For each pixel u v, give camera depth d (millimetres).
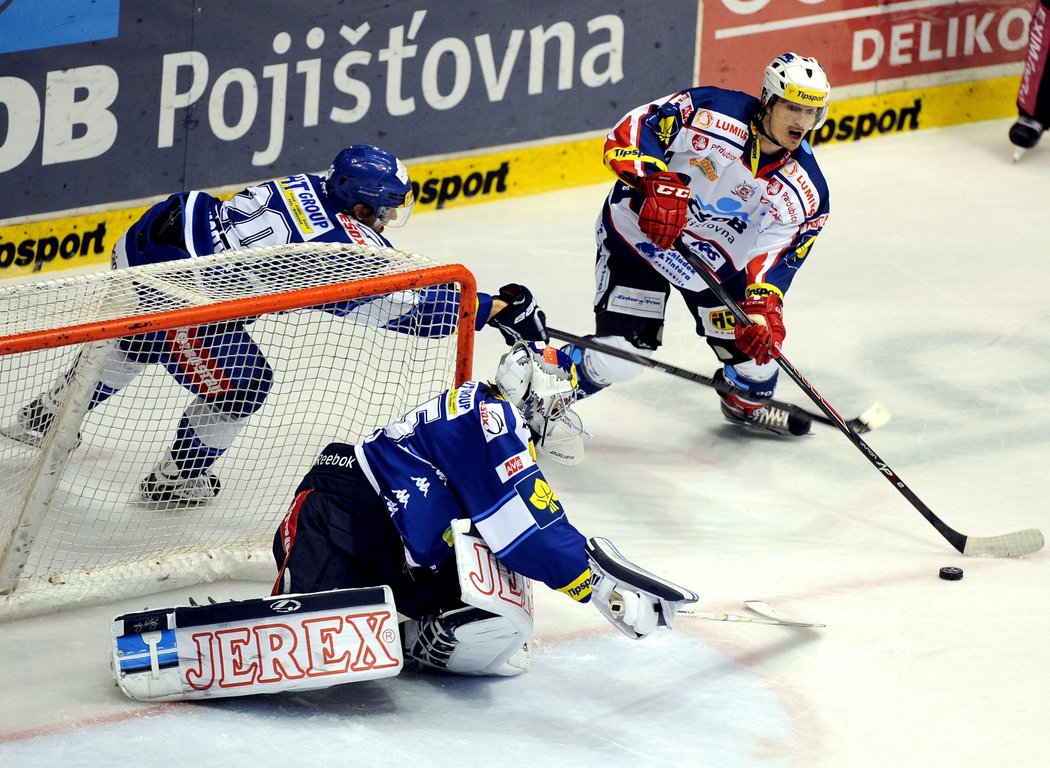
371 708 13141
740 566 16547
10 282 24609
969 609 15656
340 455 13820
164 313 13797
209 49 25375
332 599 12883
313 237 15773
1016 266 26781
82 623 14695
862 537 17422
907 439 20156
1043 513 18094
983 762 12789
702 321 19484
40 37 23734
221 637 12852
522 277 25438
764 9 30703
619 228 18844
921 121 33656
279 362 19297
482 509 12805
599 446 19922
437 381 18797
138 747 12242
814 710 13516
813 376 22156
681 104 18078
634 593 13250
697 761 12570
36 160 24359
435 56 27531
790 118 17391
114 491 16703
